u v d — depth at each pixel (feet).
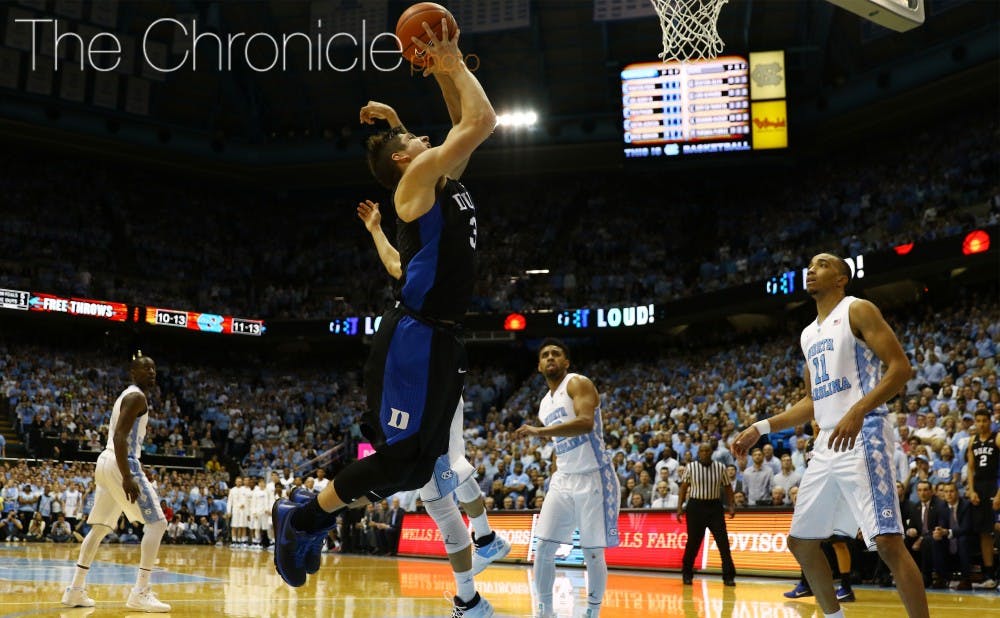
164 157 95.71
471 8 81.76
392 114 12.03
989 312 57.36
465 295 10.99
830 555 34.73
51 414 77.00
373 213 15.89
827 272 14.93
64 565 37.45
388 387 10.68
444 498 13.50
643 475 46.09
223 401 89.86
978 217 66.69
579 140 89.76
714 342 82.23
